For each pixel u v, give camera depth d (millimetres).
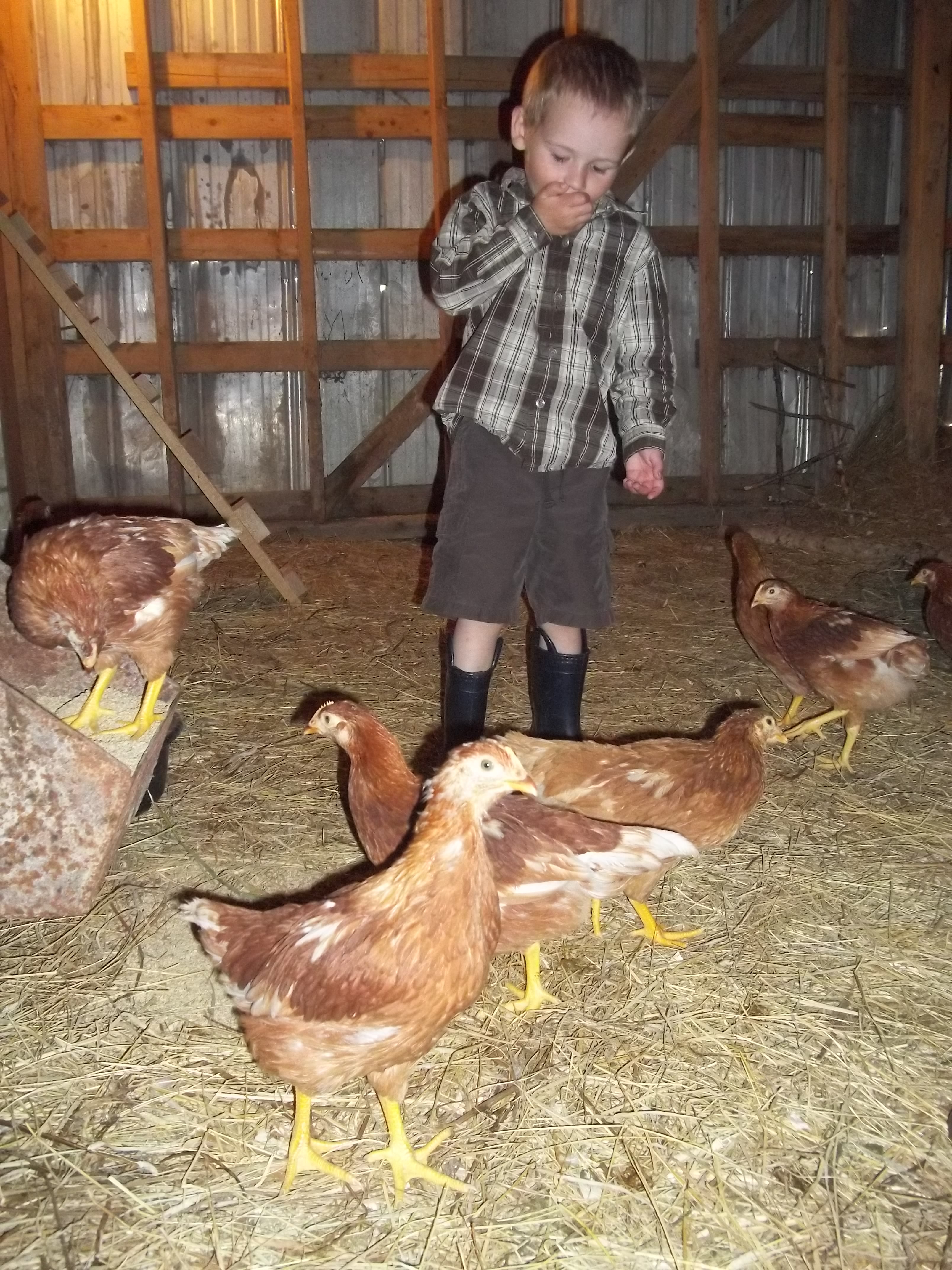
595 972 3043
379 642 5969
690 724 4867
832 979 3012
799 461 9648
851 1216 2248
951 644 5426
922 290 9047
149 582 3736
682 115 8742
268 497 8953
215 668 5492
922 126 8844
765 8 8695
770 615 4625
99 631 3639
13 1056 2672
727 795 3191
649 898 3430
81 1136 2430
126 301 8602
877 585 7055
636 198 9055
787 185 9211
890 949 3148
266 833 3814
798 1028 2807
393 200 8797
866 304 9477
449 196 8727
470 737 3512
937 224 8984
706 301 8883
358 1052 2262
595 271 3254
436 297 3234
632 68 2984
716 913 3340
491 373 3258
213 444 8930
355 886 2393
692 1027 2809
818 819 3945
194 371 8641
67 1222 2213
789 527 8391
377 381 9070
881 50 9078
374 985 2182
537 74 3012
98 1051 2699
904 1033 2793
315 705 5004
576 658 3658
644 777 3203
